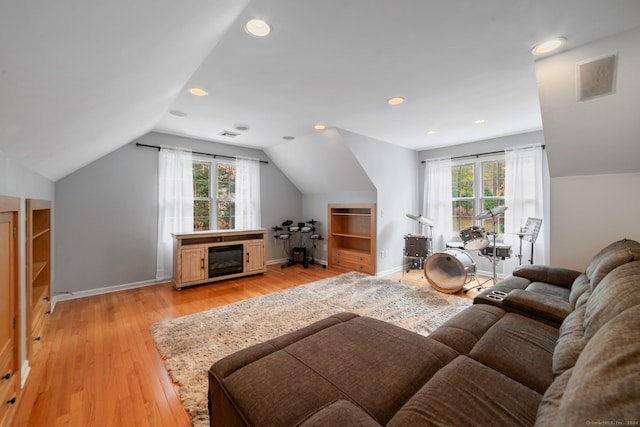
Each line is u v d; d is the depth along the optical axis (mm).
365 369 1179
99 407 1625
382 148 4625
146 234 4039
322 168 4934
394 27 1637
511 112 3184
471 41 1786
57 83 1043
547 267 2604
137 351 2248
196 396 1699
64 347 2299
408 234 5066
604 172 2412
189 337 2451
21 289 1777
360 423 802
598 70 1878
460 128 3873
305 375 1129
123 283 3865
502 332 1575
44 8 622
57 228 3373
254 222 5156
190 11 1118
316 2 1422
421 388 1079
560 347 1240
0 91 874
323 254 5680
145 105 2227
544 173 3914
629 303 1017
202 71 2189
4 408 1449
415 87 2510
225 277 4305
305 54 1943
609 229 2418
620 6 1433
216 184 4820
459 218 4926
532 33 1691
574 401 662
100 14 771
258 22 1582
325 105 2971
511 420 914
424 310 3088
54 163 2412
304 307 3178
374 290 3809
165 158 4145
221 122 3602
